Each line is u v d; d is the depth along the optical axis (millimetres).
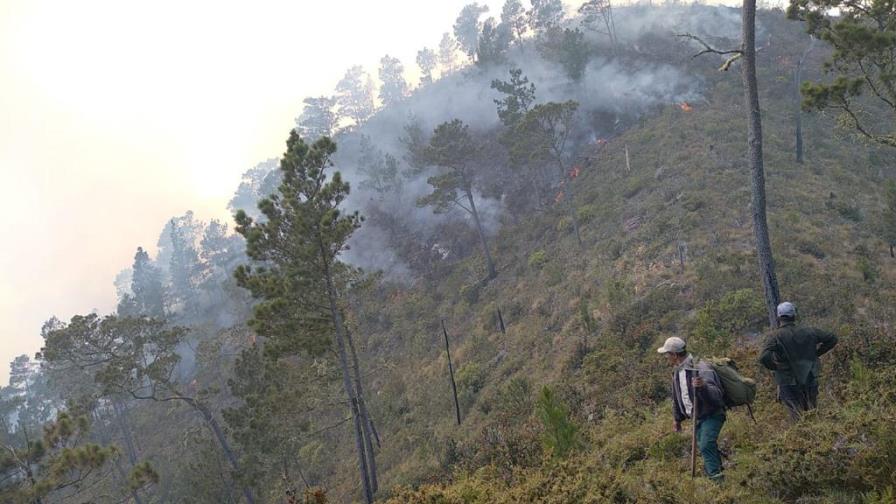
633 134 48250
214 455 32000
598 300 25438
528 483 7160
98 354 31109
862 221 24359
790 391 6676
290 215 19656
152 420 57906
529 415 16578
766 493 5027
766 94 47062
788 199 26547
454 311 42281
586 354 19906
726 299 17359
